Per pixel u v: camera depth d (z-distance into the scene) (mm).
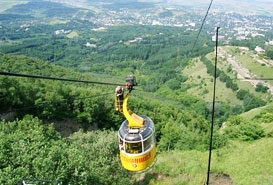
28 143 24844
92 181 25125
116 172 28984
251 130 37938
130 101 73500
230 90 148000
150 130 12812
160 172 30438
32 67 100250
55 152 23359
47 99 55969
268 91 138125
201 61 196625
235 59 183125
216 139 36906
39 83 64875
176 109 83125
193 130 56250
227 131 41375
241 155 31719
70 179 22422
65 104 58156
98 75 195000
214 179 27719
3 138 24906
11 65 94375
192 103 133875
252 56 181625
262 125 45812
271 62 171000
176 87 165250
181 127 56438
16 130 31250
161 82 179750
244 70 163500
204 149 36625
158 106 79438
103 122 63719
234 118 48562
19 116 53750
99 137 39125
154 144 13234
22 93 54719
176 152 37312
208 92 151125
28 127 35750
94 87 97000
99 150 32031
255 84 145875
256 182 25891
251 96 134750
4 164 21812
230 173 28234
